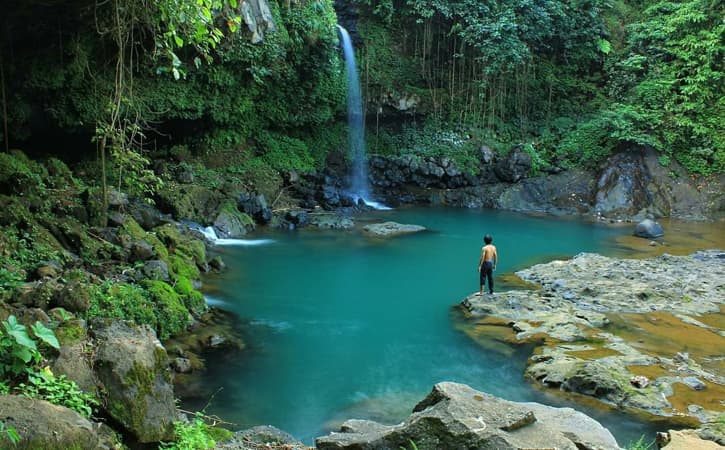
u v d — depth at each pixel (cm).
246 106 2250
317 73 2388
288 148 2523
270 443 661
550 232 2209
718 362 1021
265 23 1948
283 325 1188
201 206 1909
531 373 973
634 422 816
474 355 1063
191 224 1792
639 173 2644
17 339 495
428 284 1501
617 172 2648
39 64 1544
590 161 2736
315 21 2239
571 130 2858
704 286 1464
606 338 1112
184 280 1228
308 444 745
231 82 2078
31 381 500
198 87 2014
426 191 2714
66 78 1620
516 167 2727
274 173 2380
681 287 1427
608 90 2938
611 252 1902
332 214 2270
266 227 2061
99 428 513
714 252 1834
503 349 1088
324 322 1216
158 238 1456
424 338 1142
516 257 1820
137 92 1798
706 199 2591
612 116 2695
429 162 2725
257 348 1066
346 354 1057
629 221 2478
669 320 1225
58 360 541
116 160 1480
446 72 2916
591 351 1050
